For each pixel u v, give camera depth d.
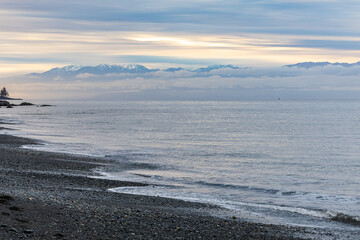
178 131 103.81
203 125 128.75
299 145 74.50
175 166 47.09
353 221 24.33
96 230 17.11
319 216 25.62
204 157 56.25
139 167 45.28
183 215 22.80
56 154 51.69
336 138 89.00
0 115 179.12
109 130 104.00
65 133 92.12
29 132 91.38
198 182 37.34
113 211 21.30
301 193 33.31
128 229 17.88
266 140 83.38
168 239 17.02
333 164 51.56
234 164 50.25
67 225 17.25
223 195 31.98
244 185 36.31
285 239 19.23
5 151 51.03
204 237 18.02
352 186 37.19
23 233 15.31
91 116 182.00
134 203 25.55
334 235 20.83
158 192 31.94
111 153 57.72
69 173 38.06
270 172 44.78
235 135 93.94
